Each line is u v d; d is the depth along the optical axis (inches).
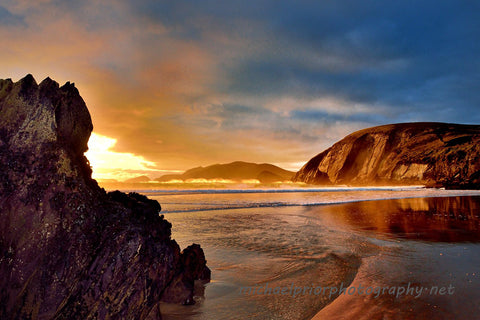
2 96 112.3
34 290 93.7
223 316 140.1
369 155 3161.9
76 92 127.8
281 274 209.5
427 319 131.2
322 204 765.9
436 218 486.9
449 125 3016.7
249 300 161.6
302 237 341.7
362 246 292.7
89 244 104.7
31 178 102.0
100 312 100.7
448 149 2149.4
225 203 802.2
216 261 242.8
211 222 459.2
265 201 869.2
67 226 102.8
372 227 404.8
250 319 137.2
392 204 746.8
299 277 201.6
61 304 95.4
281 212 595.5
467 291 164.1
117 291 105.0
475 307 142.6
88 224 107.3
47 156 107.2
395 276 194.2
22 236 96.6
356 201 845.8
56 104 116.8
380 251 268.5
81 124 128.5
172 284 154.8
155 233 135.1
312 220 477.4
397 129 3125.0
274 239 330.6
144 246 116.2
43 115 111.7
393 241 312.3
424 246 285.3
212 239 331.3
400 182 2400.3
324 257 253.3
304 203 786.8
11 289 92.1
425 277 190.7
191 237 343.3
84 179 117.1
